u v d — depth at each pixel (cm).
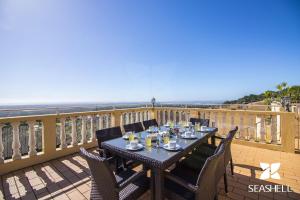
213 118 472
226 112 451
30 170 291
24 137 311
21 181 254
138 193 162
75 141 380
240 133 434
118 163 222
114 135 276
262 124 413
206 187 144
